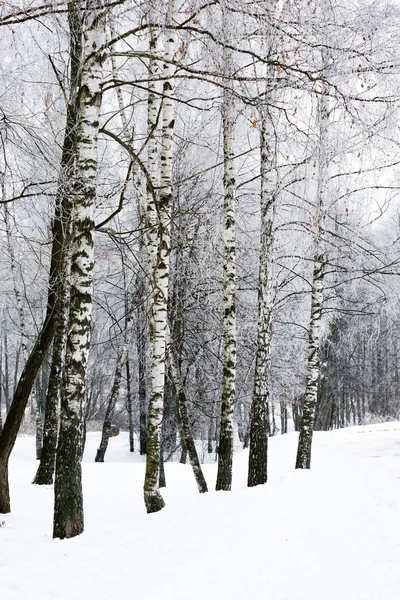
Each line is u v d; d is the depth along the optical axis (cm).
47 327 874
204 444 2589
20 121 633
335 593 454
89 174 672
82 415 692
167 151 901
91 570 521
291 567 525
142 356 1942
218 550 581
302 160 791
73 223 689
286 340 2391
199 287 1603
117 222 1556
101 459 2003
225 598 441
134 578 491
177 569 516
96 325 2358
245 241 1560
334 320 2689
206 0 660
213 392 2102
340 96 656
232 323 1035
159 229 883
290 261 1630
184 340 1703
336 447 1973
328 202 1174
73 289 686
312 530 666
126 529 702
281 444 2092
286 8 625
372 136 718
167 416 1997
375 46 644
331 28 648
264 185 1072
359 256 1273
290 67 617
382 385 4247
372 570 512
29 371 871
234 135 1074
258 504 808
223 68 713
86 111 671
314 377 1352
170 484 1323
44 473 1223
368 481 1081
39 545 633
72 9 623
